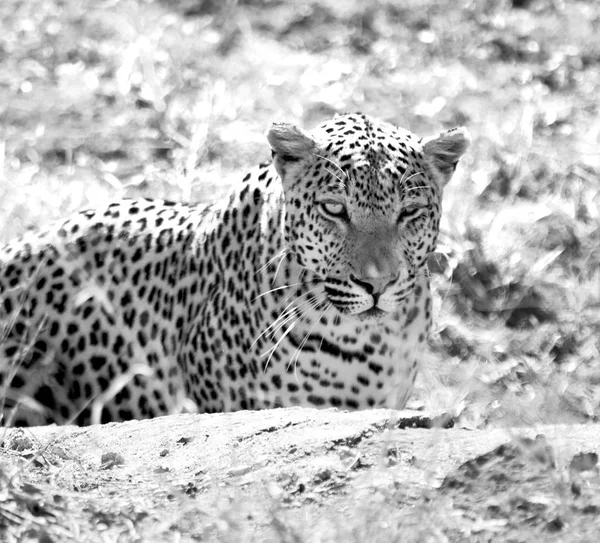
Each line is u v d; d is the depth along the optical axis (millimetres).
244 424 8281
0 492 6824
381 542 6344
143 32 21562
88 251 11531
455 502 6855
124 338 11242
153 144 18484
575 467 7020
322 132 10383
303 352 10344
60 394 11359
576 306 14820
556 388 12188
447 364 12859
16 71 20797
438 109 18906
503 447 7141
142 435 8352
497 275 15234
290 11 23781
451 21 22859
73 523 6738
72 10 22859
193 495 7320
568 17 23188
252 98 19547
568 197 16719
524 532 6547
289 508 7004
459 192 16500
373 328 10297
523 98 19453
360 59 21688
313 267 10102
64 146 18484
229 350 10680
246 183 10969
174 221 11516
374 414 8195
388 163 10039
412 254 10203
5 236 14875
